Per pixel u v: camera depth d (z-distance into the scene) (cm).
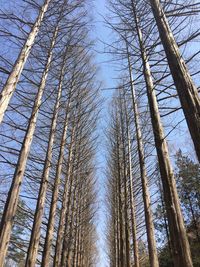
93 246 2919
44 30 772
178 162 1805
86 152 1327
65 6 780
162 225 1764
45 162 792
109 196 1962
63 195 1057
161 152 462
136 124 932
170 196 423
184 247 380
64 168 1155
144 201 831
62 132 1003
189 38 446
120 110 1500
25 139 620
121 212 1367
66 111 1035
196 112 339
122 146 1412
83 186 1658
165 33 430
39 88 721
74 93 1125
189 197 1784
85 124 1246
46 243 786
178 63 387
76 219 1471
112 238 2166
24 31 674
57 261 928
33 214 743
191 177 1750
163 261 1684
